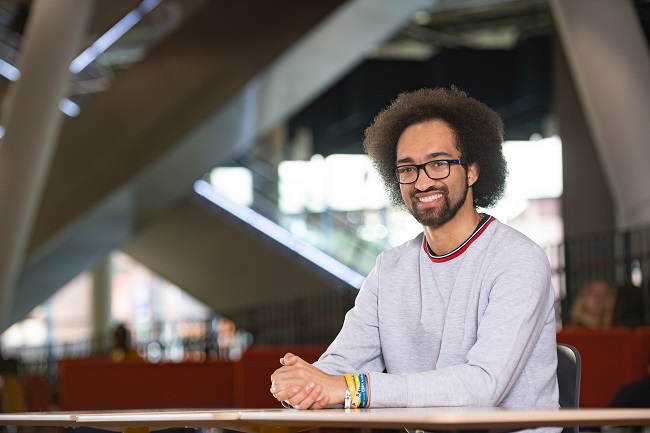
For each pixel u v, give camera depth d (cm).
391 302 260
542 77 2075
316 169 2286
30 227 1307
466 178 253
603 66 1015
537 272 241
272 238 1734
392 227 1761
